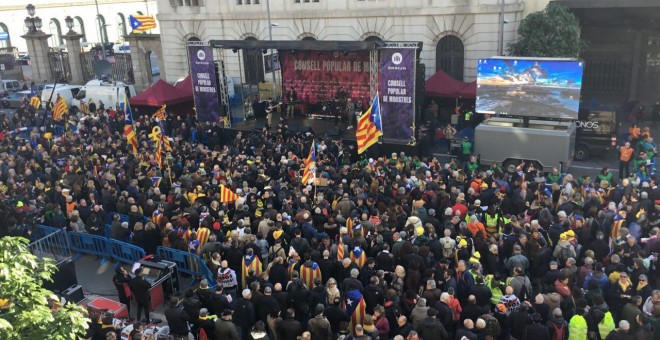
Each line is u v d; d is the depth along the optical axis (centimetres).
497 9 2738
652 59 2947
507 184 1577
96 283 1437
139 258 1417
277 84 3266
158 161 1800
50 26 6425
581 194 1480
